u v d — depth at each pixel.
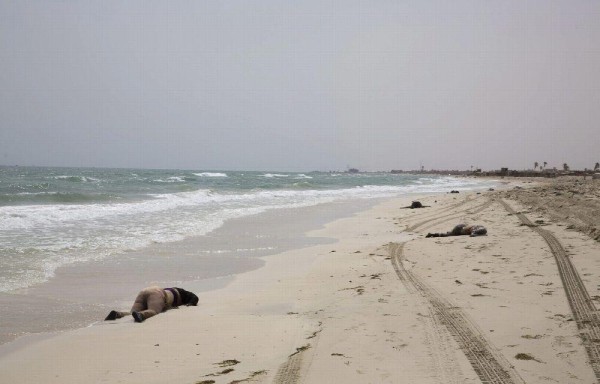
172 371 4.43
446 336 5.09
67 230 12.99
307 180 66.81
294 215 20.02
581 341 4.82
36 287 7.52
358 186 53.78
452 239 12.06
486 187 55.00
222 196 28.95
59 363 4.64
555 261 8.50
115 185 37.16
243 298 7.29
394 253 10.59
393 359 4.55
